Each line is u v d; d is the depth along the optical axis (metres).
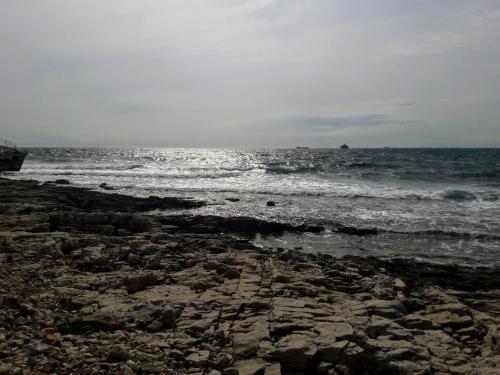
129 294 8.64
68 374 5.21
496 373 6.10
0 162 44.47
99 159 80.44
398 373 6.24
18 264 9.59
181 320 7.31
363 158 76.81
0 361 5.26
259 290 9.20
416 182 36.72
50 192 25.42
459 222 20.45
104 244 12.37
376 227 19.33
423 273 12.61
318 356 6.42
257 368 5.88
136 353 6.00
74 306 7.57
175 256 11.73
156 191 31.12
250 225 19.14
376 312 8.23
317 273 11.12
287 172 46.84
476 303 9.88
